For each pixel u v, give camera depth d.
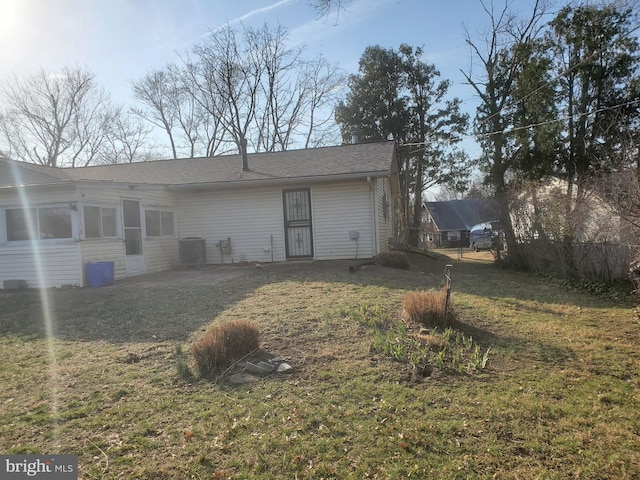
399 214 24.00
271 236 13.77
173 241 13.84
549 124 16.16
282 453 3.04
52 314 7.46
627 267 9.19
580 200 10.47
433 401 3.79
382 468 2.84
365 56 30.56
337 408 3.68
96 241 10.48
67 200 10.08
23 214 10.46
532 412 3.54
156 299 8.26
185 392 4.11
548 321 6.48
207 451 3.08
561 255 10.71
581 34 16.06
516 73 17.78
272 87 30.19
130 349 5.43
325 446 3.11
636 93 15.69
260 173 13.83
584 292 9.32
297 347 5.26
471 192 28.83
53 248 10.16
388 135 30.27
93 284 10.01
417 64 30.23
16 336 6.27
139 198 12.16
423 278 10.36
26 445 3.23
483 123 18.73
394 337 5.37
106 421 3.56
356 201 13.26
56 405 3.89
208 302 7.82
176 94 31.14
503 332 5.83
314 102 31.78
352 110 30.34
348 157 14.59
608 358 4.83
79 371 4.71
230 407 3.76
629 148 9.50
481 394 3.90
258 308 7.16
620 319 6.71
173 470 2.88
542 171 16.98
